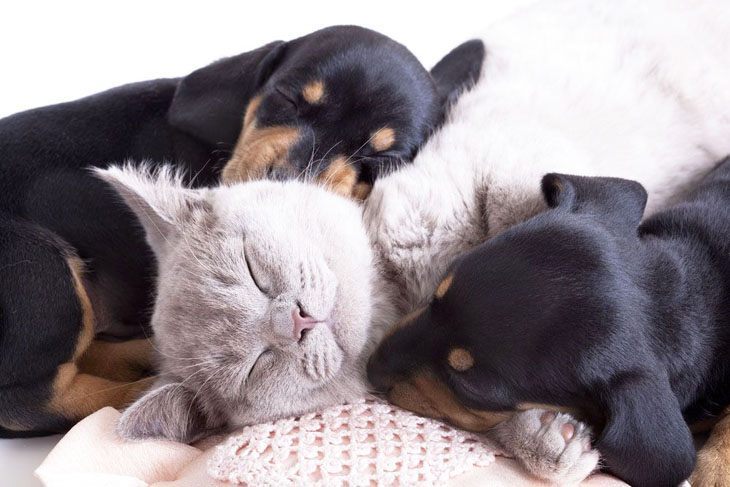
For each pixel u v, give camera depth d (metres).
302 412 0.45
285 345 0.44
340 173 0.52
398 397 0.44
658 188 0.53
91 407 0.51
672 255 0.45
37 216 0.54
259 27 0.73
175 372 0.46
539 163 0.48
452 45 0.71
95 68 0.70
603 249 0.42
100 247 0.54
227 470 0.42
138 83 0.60
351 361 0.46
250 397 0.45
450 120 0.53
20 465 0.49
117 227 0.55
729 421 0.45
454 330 0.42
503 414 0.42
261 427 0.44
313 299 0.45
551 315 0.41
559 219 0.43
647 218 0.49
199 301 0.45
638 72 0.55
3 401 0.51
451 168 0.49
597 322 0.40
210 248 0.46
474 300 0.42
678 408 0.40
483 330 0.41
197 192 0.50
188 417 0.45
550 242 0.42
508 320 0.41
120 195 0.50
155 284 0.52
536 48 0.56
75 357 0.52
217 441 0.46
